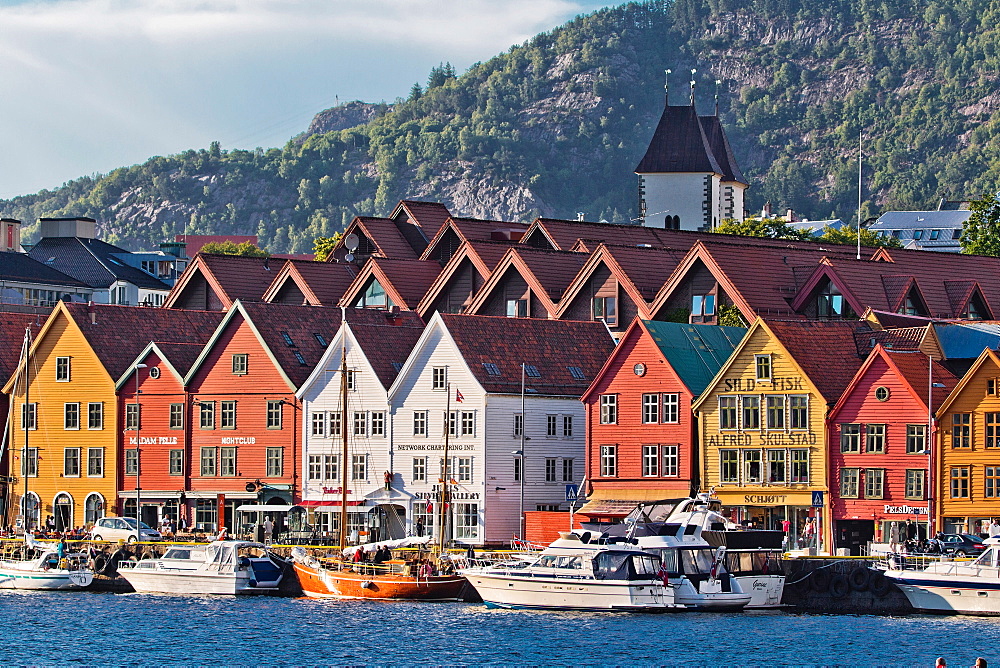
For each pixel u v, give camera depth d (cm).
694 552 12262
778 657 10538
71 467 17100
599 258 16825
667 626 11662
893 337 14600
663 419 14850
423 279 18662
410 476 15550
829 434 14000
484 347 15600
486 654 10794
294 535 15288
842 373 14412
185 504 16550
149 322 17550
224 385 16462
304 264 18950
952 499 13388
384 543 13462
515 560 13112
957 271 17288
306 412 16038
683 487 14675
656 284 16762
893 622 11744
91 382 17012
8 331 18125
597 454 15200
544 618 12062
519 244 17975
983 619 11781
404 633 11556
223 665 10612
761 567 12375
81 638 11550
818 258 16888
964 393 13375
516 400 15412
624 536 12325
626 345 15125
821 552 13625
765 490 14262
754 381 14388
